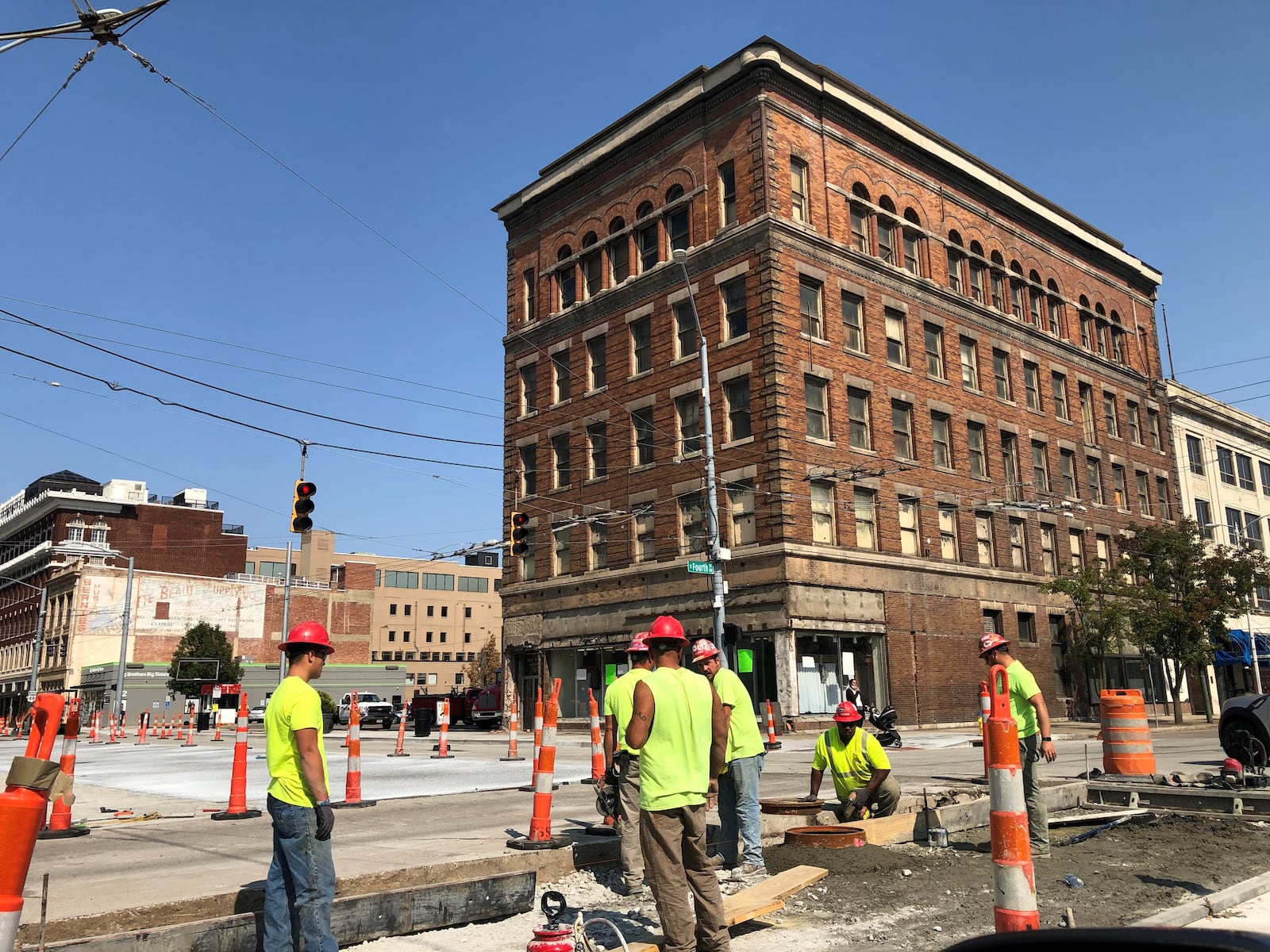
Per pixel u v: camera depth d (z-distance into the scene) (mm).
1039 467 40188
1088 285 45469
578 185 39031
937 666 33219
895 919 7074
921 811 10195
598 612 35406
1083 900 7402
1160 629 37344
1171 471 47938
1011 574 36906
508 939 6555
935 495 34781
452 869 7379
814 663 29922
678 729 5730
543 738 8789
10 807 3801
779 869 8477
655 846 5602
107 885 6941
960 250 38094
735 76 32719
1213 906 7020
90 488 93000
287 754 5449
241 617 79812
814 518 30906
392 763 19891
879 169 35656
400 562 106125
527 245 41312
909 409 34844
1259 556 41844
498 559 117562
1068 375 42562
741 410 31812
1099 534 42219
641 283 35344
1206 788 12250
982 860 9047
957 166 38594
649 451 34656
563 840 8891
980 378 38000
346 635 88812
